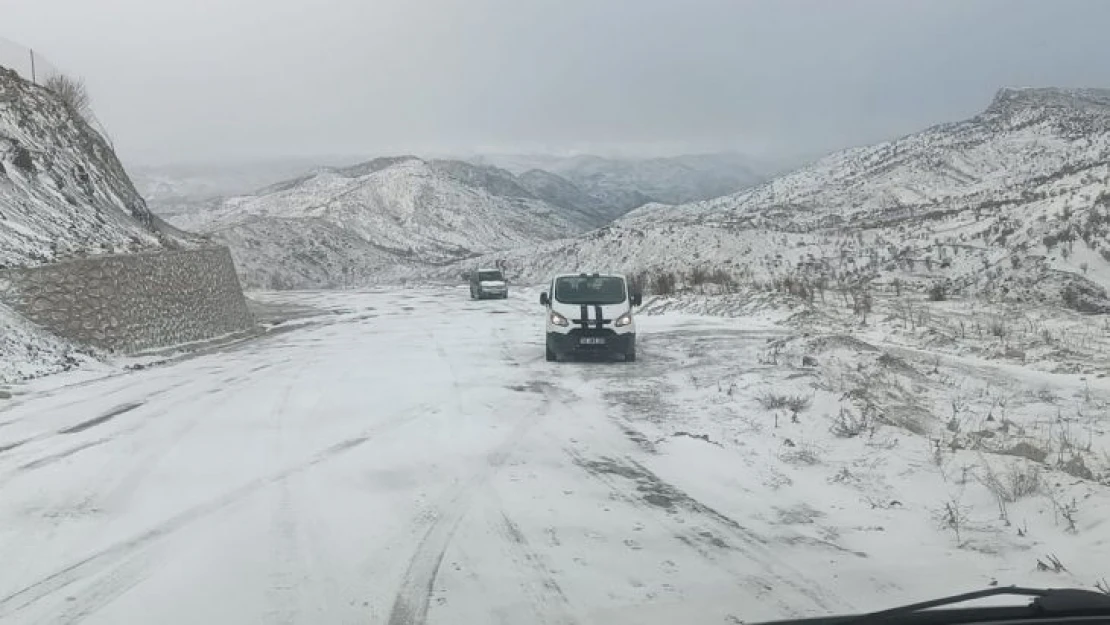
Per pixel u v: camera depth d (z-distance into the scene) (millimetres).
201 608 4484
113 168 32688
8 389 12539
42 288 16266
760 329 20328
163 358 18078
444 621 4293
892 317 21312
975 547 5387
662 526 5934
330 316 33531
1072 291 25625
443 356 17109
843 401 9844
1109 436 9305
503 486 7023
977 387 12312
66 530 5875
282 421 10023
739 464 7695
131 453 8328
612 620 4281
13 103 26375
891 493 6695
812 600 4555
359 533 5785
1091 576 4770
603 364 15391
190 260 23672
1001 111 142750
